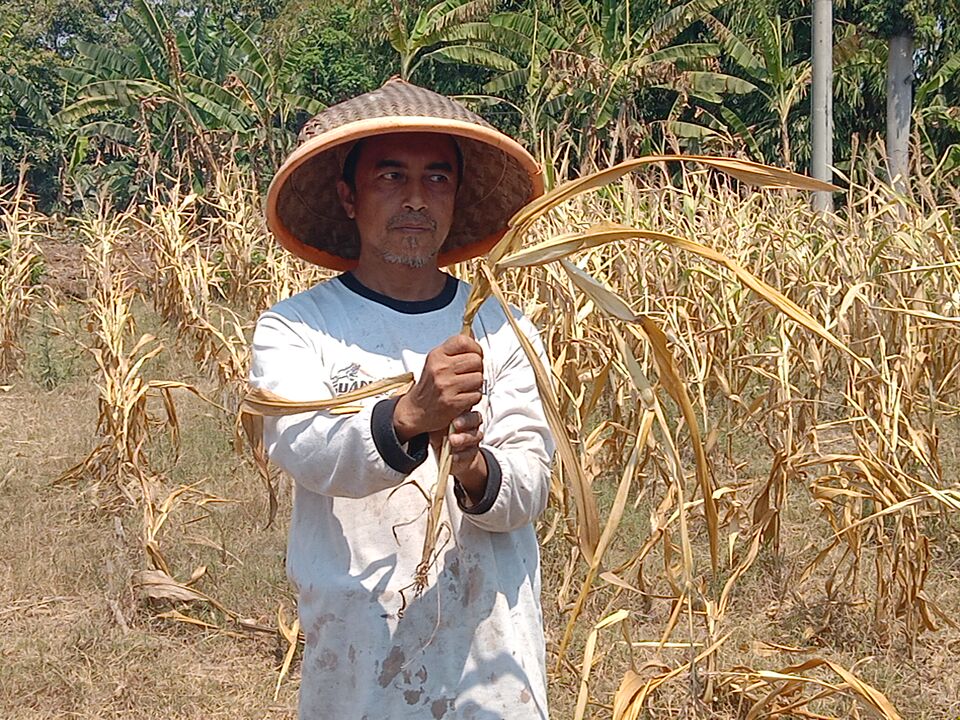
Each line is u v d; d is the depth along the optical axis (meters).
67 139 19.52
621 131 8.18
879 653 3.98
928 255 5.95
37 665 3.85
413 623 1.97
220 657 4.06
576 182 1.84
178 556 4.84
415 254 2.02
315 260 2.38
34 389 8.12
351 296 2.09
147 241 10.81
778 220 7.55
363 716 1.96
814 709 3.65
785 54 17.73
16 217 9.81
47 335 9.14
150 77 18.08
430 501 1.92
